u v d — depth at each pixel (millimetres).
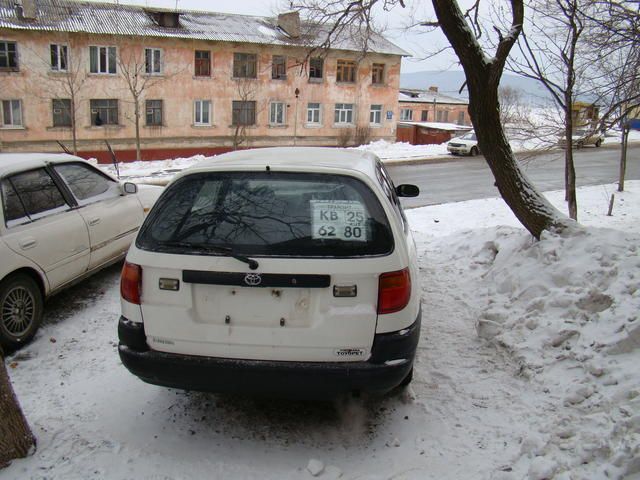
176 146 34469
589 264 4934
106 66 31688
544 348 4281
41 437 3432
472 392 3961
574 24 7539
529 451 3168
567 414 3494
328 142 39406
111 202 6434
